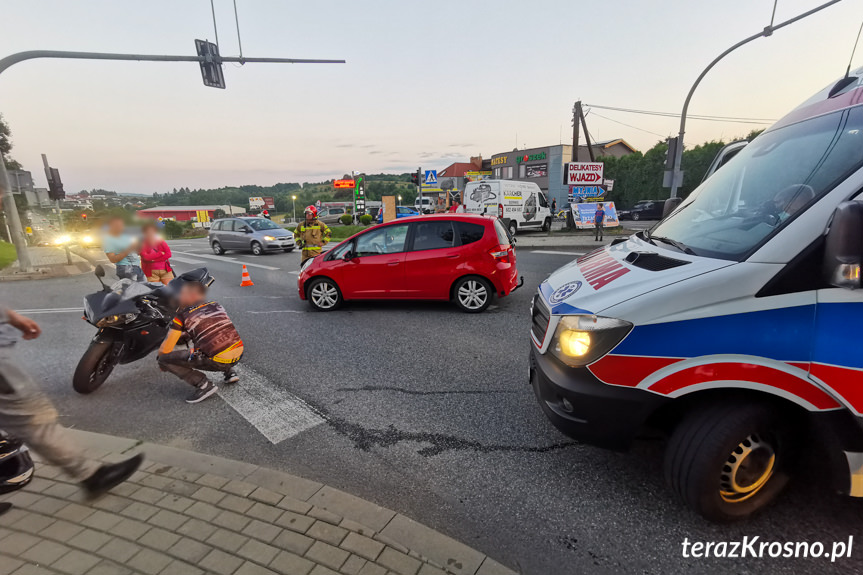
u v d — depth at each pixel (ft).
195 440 11.02
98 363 13.85
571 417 8.04
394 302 25.79
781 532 7.45
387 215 94.27
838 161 7.64
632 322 7.29
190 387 14.32
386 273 23.06
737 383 6.79
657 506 8.21
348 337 19.26
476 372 14.92
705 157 115.03
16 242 43.29
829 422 6.66
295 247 62.39
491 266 22.09
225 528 7.36
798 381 6.62
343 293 23.90
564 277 10.19
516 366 15.38
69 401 13.44
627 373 7.36
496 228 22.50
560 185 141.90
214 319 13.01
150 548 6.93
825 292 6.43
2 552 6.86
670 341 7.06
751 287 6.73
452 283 22.56
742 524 7.64
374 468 9.69
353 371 15.29
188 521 7.52
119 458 9.66
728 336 6.79
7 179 42.04
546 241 59.52
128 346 14.24
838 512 7.84
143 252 22.98
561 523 7.88
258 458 10.18
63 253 66.95
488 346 17.56
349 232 87.76
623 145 166.91
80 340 19.86
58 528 7.39
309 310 24.80
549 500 8.47
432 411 12.21
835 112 8.67
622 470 9.32
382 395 13.32
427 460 9.93
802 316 6.54
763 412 6.97
